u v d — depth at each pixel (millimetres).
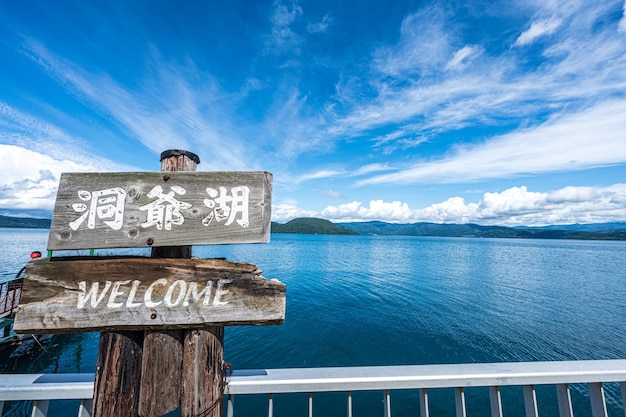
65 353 15023
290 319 22422
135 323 1668
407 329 20391
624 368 1911
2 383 1783
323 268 53000
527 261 71750
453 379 1850
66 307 1655
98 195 1800
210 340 1731
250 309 1747
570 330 20594
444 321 22375
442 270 52844
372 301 28625
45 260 1696
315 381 1819
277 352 16234
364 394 11992
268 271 48500
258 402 11375
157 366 1672
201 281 1750
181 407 1652
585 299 30469
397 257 77562
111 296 1684
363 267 55531
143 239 1777
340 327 20594
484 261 70312
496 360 15914
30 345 14352
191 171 1895
